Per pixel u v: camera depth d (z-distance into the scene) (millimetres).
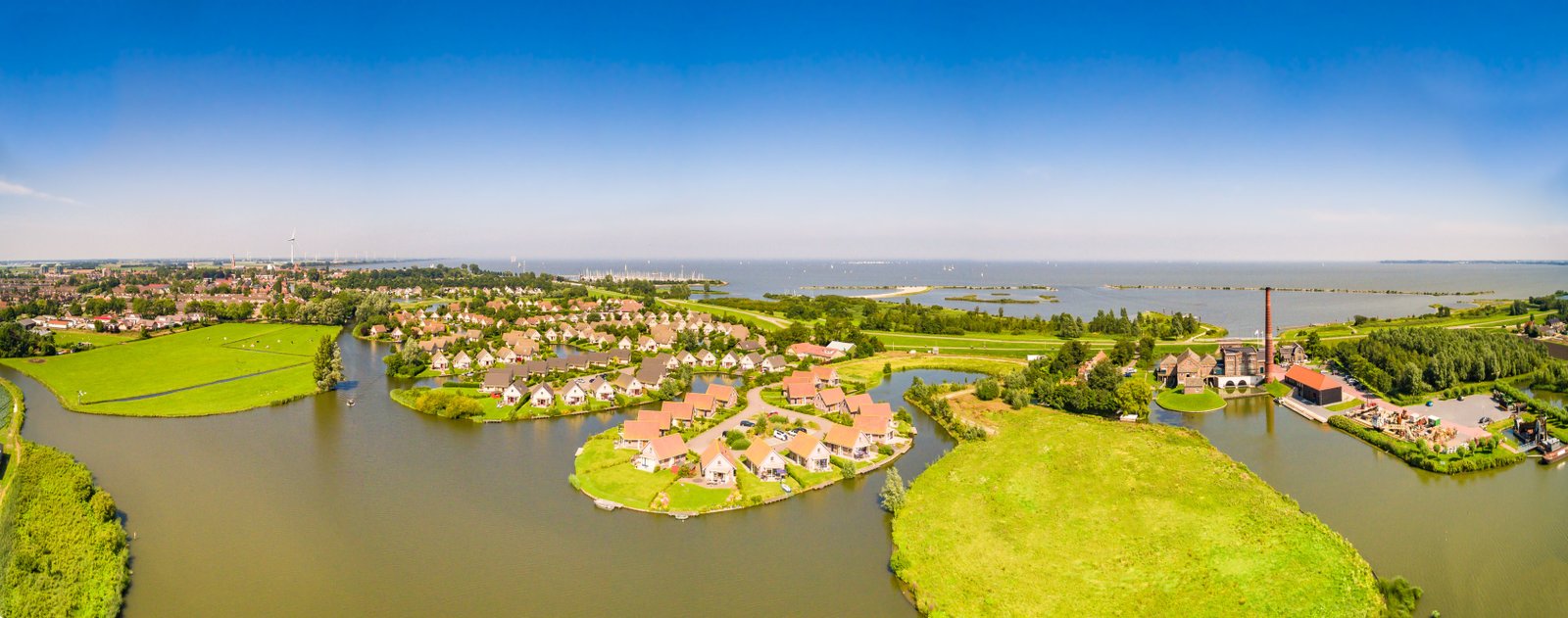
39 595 61375
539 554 73000
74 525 75125
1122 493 85000
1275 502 81562
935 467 95875
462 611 62688
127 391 144750
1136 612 61156
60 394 141250
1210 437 113875
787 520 81500
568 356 183250
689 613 62469
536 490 89875
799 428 114875
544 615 62094
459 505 84938
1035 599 63406
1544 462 98500
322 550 73562
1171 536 74062
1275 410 133250
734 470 92625
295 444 108312
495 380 143250
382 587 66562
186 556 72000
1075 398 128125
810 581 68062
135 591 65625
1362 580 65125
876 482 93438
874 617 62188
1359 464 99375
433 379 159375
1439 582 66250
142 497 86875
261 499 86250
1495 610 61781
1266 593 63312
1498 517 80188
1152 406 135875
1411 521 79312
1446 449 100875
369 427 118000
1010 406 131625
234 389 146750
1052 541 74000
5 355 181000
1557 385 143000
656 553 73438
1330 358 176625
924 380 163375
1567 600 63188
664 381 144875
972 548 72688
